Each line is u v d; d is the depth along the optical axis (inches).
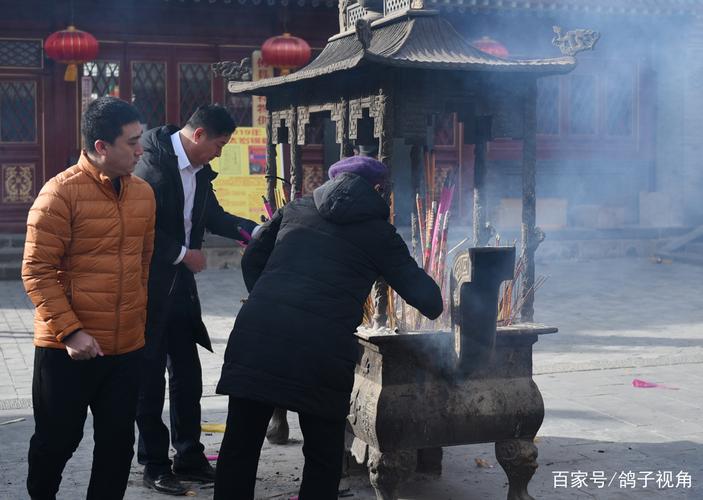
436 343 156.5
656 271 537.6
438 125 582.6
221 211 190.7
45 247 133.8
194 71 561.3
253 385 135.3
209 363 294.8
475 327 150.9
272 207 216.8
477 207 186.2
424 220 175.6
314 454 140.3
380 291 159.8
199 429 182.5
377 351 156.2
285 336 135.9
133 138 136.6
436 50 166.4
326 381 136.1
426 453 183.5
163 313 172.1
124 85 550.3
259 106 563.2
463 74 166.9
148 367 174.7
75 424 140.8
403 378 156.6
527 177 172.7
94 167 137.4
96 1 537.6
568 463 192.2
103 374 140.9
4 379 270.5
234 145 498.6
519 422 161.5
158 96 557.3
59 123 543.2
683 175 614.5
